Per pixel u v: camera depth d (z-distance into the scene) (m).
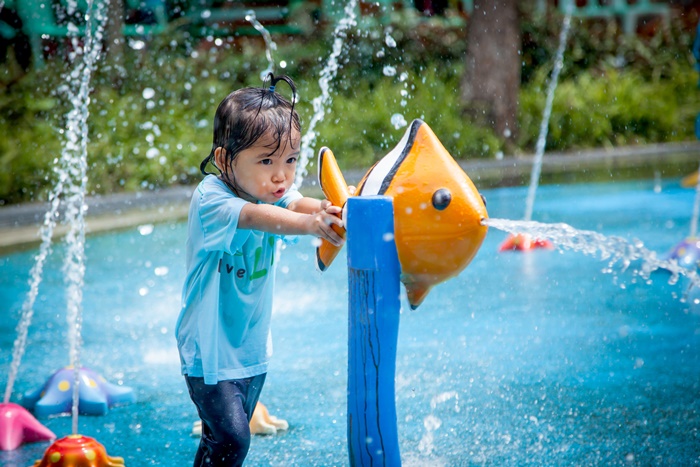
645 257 2.27
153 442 2.79
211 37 13.80
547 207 7.36
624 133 13.27
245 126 2.19
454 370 3.37
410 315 4.26
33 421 2.84
